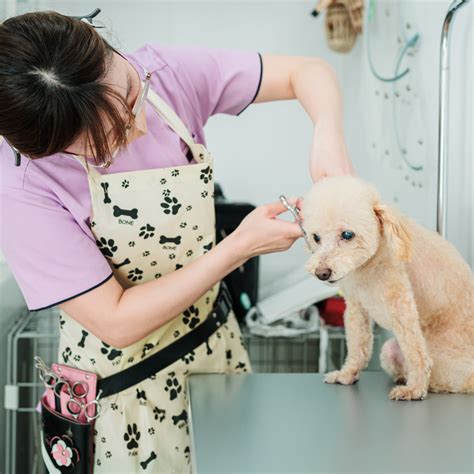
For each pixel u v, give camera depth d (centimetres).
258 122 263
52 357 247
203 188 114
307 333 205
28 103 81
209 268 102
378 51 207
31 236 101
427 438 88
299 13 257
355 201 93
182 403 122
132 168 113
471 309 103
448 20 116
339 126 117
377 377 115
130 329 103
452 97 143
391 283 98
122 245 112
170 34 256
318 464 82
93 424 119
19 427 214
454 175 143
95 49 86
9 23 86
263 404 103
